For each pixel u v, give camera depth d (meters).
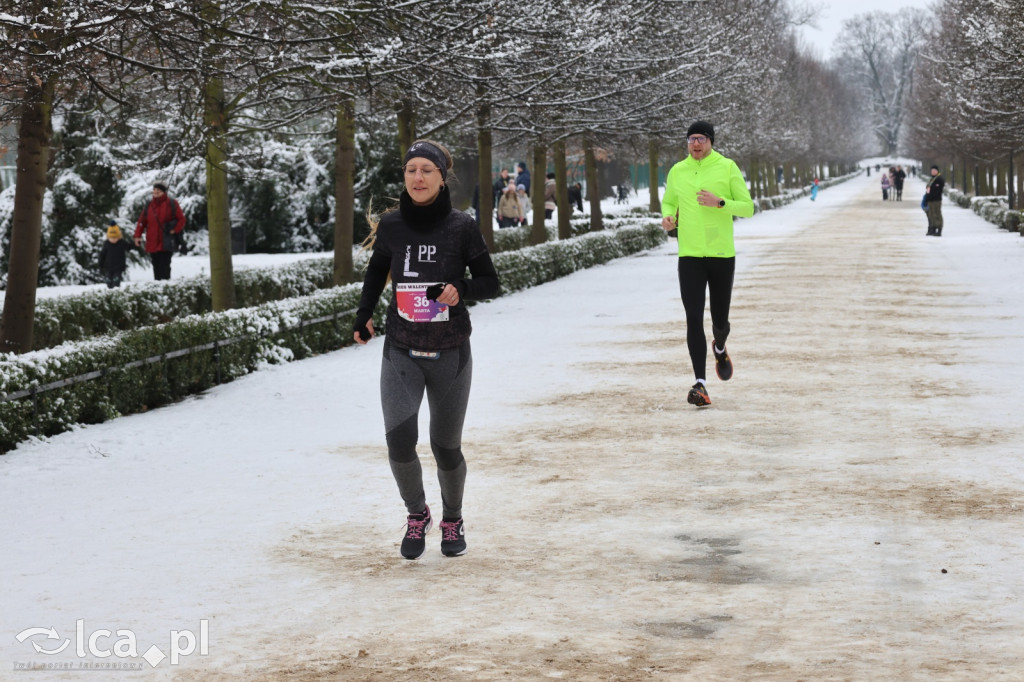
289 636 4.41
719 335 9.55
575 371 11.13
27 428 8.45
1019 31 21.86
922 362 10.95
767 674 3.88
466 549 5.52
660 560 5.26
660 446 7.74
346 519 6.16
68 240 26.55
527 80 18.41
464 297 5.25
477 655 4.14
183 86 12.48
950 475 6.67
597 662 4.04
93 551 5.64
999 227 37.72
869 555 5.22
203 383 10.88
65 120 26.20
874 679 3.81
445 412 5.36
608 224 37.53
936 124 51.91
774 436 7.93
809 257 26.05
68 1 10.02
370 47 12.50
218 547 5.66
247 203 34.97
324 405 9.80
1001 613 4.42
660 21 21.03
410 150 5.27
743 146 47.16
